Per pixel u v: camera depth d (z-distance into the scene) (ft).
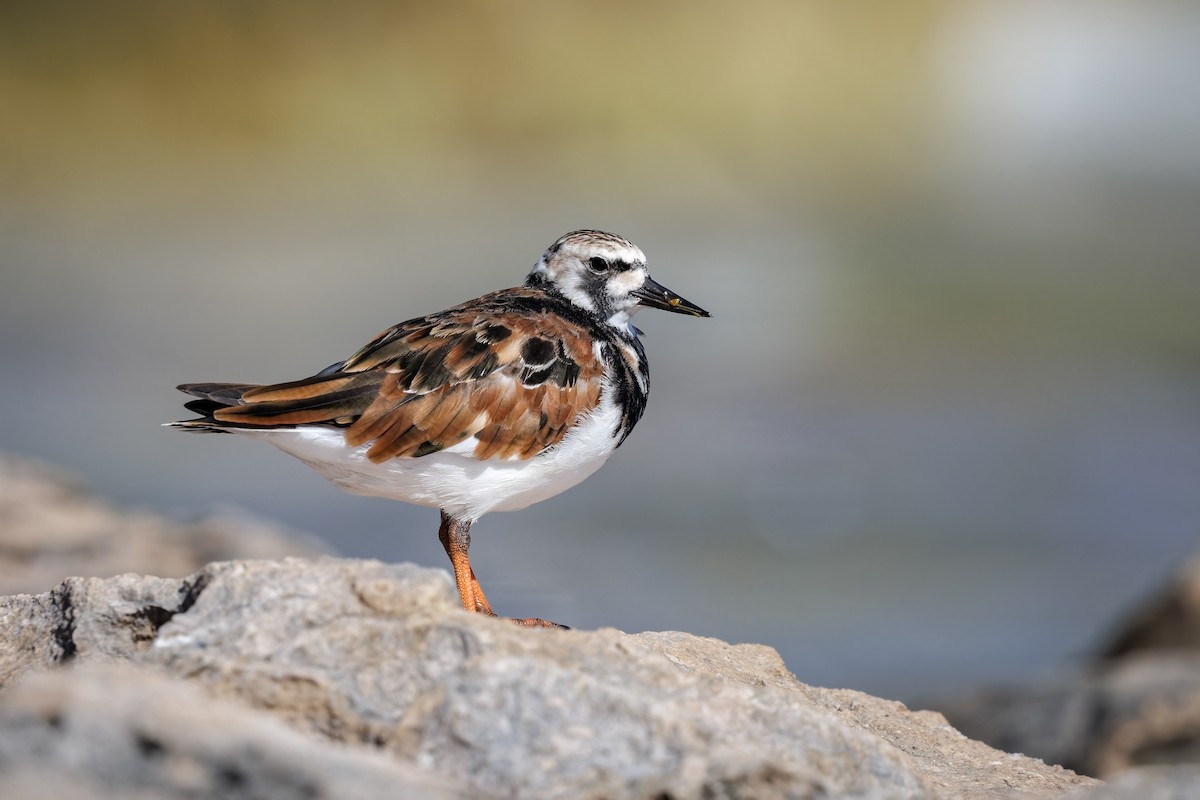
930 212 105.50
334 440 20.65
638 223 100.68
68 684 13.08
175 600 15.80
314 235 96.53
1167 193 108.88
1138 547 55.16
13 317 78.18
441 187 105.91
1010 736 33.14
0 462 41.63
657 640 20.13
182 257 91.25
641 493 58.03
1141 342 82.17
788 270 92.27
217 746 12.41
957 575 51.78
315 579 15.33
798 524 55.77
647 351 76.28
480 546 51.65
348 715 14.08
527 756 13.60
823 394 71.67
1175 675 33.88
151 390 68.33
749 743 14.12
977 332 82.89
